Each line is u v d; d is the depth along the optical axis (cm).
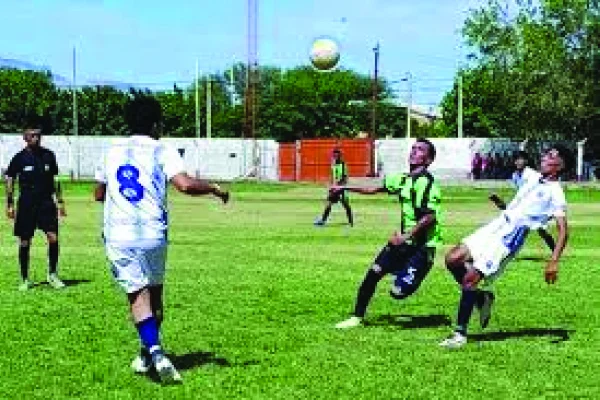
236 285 1936
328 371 1141
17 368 1147
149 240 1078
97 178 1123
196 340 1334
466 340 1327
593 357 1242
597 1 8688
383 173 10844
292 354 1242
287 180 9950
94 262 2358
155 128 1109
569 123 9025
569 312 1619
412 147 1423
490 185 8075
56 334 1370
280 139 14350
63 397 1011
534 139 9375
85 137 10512
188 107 14725
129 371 1134
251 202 5700
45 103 12538
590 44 8688
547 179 1335
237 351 1259
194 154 10869
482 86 10744
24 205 1878
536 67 8838
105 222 1095
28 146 1888
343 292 1838
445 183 8550
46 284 1942
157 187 1086
